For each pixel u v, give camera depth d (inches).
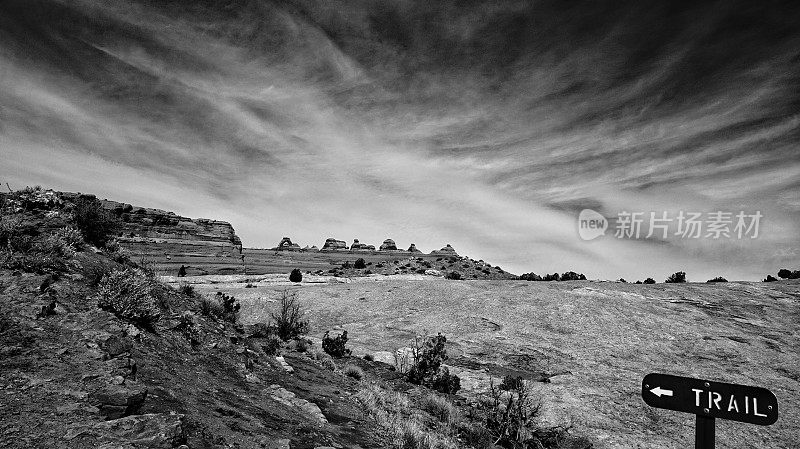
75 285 353.7
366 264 4040.4
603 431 602.5
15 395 205.8
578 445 556.1
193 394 292.4
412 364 781.9
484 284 1720.0
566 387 762.2
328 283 2289.6
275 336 656.4
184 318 425.7
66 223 458.9
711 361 902.4
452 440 440.1
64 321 297.9
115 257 503.2
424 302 1434.5
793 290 1498.5
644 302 1338.6
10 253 356.8
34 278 331.9
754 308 1295.5
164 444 195.3
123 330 323.9
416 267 3710.6
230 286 1984.5
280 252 5477.4
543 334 1077.8
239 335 518.6
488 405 583.5
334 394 452.8
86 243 479.2
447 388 710.5
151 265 562.9
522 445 511.8
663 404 179.8
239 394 337.4
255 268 3855.8
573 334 1074.7
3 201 449.7
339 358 797.2
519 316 1221.7
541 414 644.7
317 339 1003.3
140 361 299.7
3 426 181.6
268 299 1492.4
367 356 869.2
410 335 1098.7
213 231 4377.5
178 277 2308.1
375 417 412.2
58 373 236.2
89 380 238.4
